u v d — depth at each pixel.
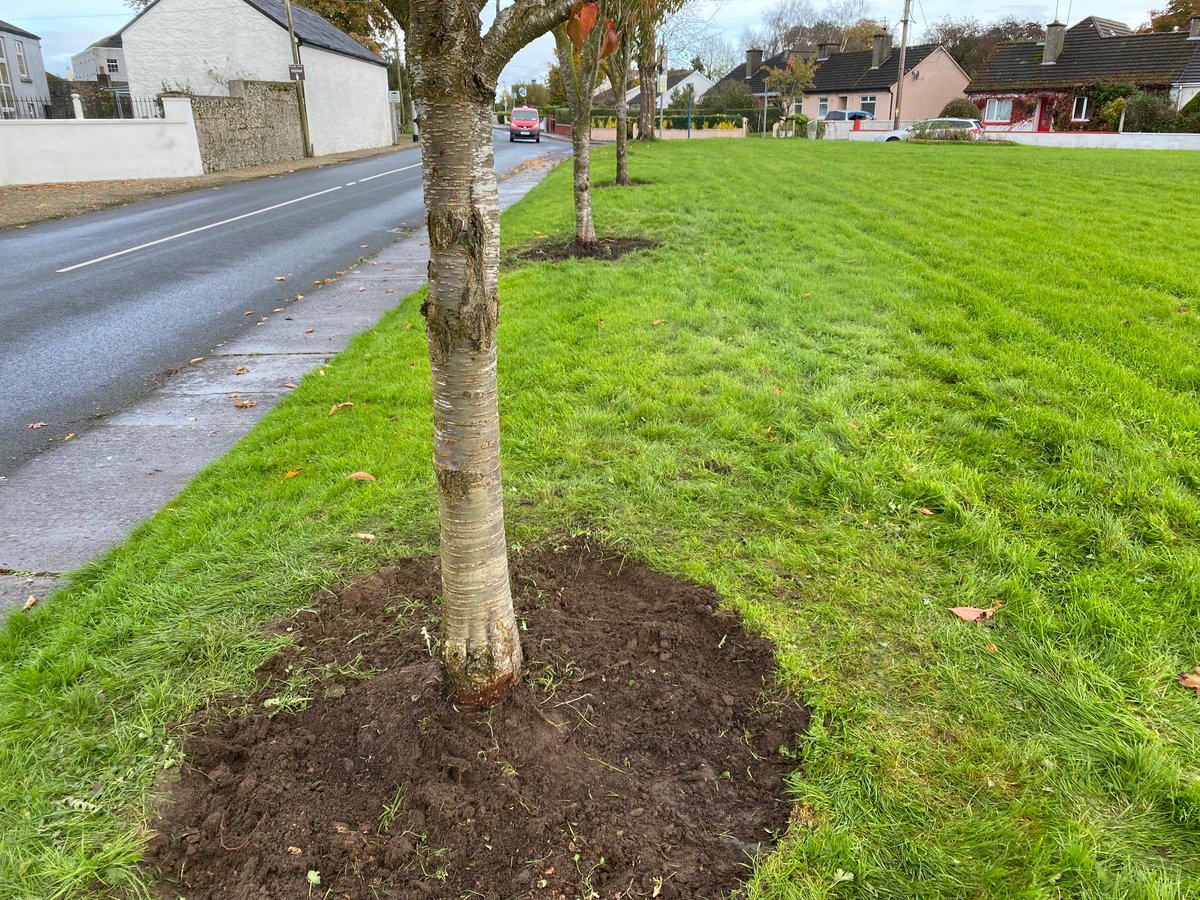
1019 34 59.25
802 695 2.43
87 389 5.61
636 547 3.24
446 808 2.00
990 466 3.86
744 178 15.56
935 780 2.12
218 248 11.37
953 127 30.66
